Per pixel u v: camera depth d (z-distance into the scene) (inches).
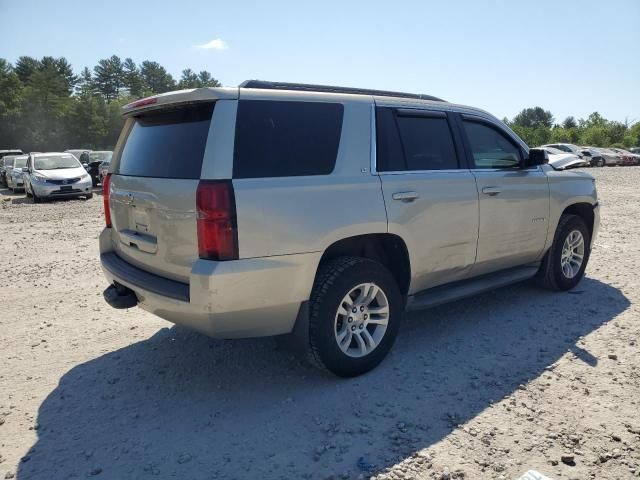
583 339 174.4
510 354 164.4
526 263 210.5
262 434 124.5
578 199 222.4
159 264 140.1
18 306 225.1
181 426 129.3
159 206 136.2
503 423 126.2
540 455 114.0
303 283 135.0
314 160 140.2
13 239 394.9
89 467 114.3
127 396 144.9
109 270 159.0
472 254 179.2
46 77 4111.7
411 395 140.4
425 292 174.2
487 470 109.5
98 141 3887.8
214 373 157.4
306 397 141.0
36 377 157.3
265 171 130.9
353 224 142.1
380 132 155.9
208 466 113.4
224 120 127.6
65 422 132.3
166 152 140.3
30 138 3705.7
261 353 170.2
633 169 1349.7
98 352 175.3
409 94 181.0
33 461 116.6
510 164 197.6
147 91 4601.4
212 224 122.6
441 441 119.6
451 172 172.1
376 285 149.8
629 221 423.5
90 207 628.4
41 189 699.4
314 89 156.2
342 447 118.4
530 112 5201.8
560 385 143.8
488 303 212.5
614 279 245.0
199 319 127.0
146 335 189.8
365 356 150.6
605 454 113.7
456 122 180.4
